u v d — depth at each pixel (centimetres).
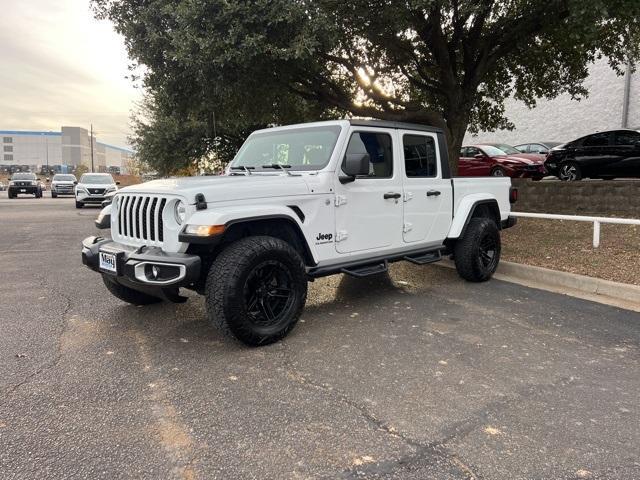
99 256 463
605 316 527
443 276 719
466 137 2795
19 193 3344
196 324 500
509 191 751
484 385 362
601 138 1340
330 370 388
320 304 577
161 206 427
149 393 350
